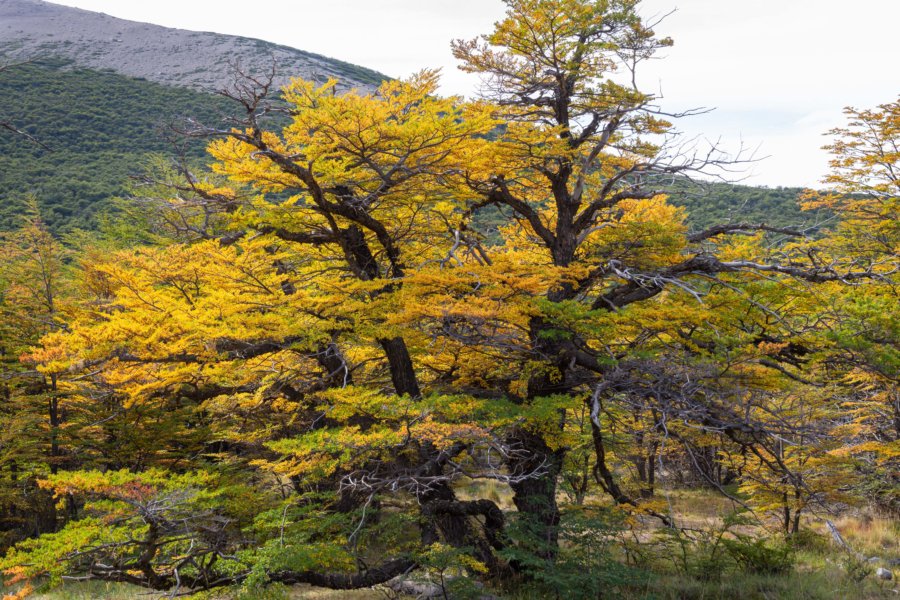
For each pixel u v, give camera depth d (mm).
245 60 150875
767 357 14375
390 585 13766
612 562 12617
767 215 37156
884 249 19844
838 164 20844
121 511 9258
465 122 12273
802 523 21828
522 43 15141
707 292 15344
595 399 12734
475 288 12984
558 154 14969
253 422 18328
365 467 13336
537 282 12430
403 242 16422
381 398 11961
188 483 10289
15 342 23359
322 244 15961
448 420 12953
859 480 21328
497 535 13883
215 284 14062
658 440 16078
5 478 20781
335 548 10703
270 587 10914
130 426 18031
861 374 15062
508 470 14773
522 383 15539
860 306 13117
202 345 13125
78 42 156875
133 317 12984
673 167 15383
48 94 94688
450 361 15781
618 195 16469
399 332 12812
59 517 21641
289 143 14516
